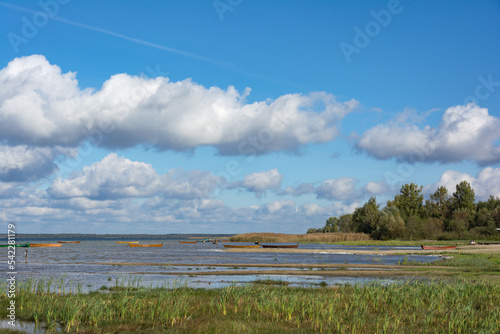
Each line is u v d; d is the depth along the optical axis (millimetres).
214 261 66812
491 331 18781
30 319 20984
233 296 25438
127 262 64250
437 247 102250
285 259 71375
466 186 171375
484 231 152625
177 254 89125
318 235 154375
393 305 24516
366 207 164000
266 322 20203
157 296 26594
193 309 22797
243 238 166125
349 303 24781
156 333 18156
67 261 66688
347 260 68438
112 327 19281
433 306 23234
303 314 21016
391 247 120125
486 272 46906
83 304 22094
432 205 177375
